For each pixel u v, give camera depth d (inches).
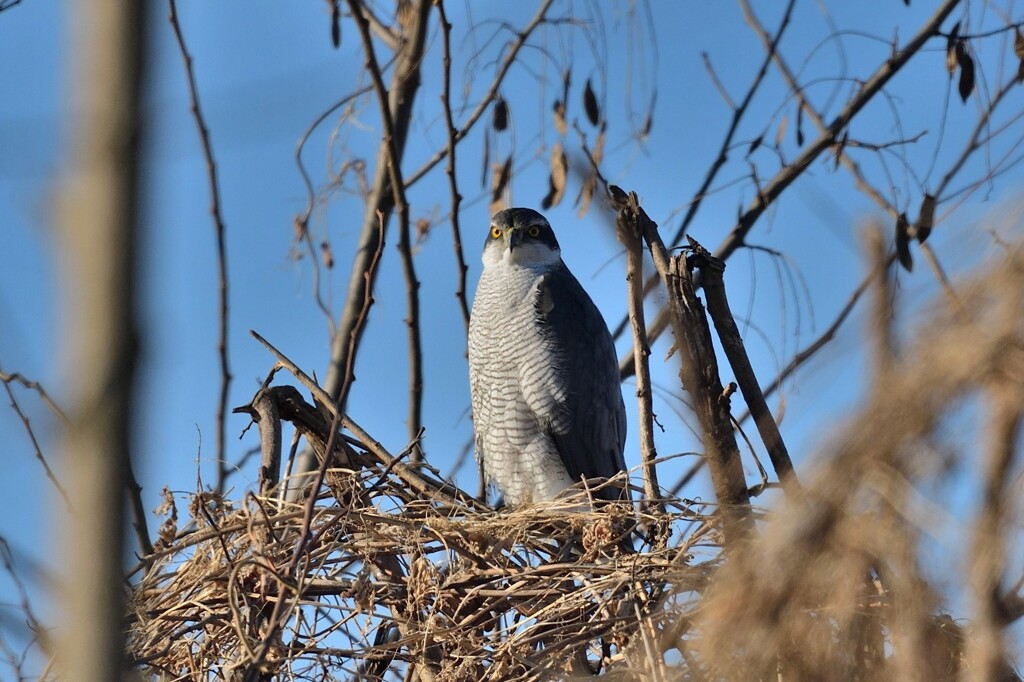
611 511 348.2
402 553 340.8
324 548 327.6
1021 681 221.5
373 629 325.4
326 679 311.3
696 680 256.8
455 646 321.4
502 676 307.7
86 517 139.9
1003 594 172.1
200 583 322.7
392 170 488.4
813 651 199.8
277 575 284.5
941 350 166.7
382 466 382.3
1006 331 162.2
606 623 297.1
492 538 344.5
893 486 170.9
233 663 303.3
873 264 173.8
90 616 141.0
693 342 307.4
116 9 135.3
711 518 307.0
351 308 521.0
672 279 312.3
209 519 318.0
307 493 372.5
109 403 137.7
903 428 169.0
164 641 319.6
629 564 310.7
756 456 283.3
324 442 381.4
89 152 135.7
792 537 189.9
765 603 198.5
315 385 385.4
